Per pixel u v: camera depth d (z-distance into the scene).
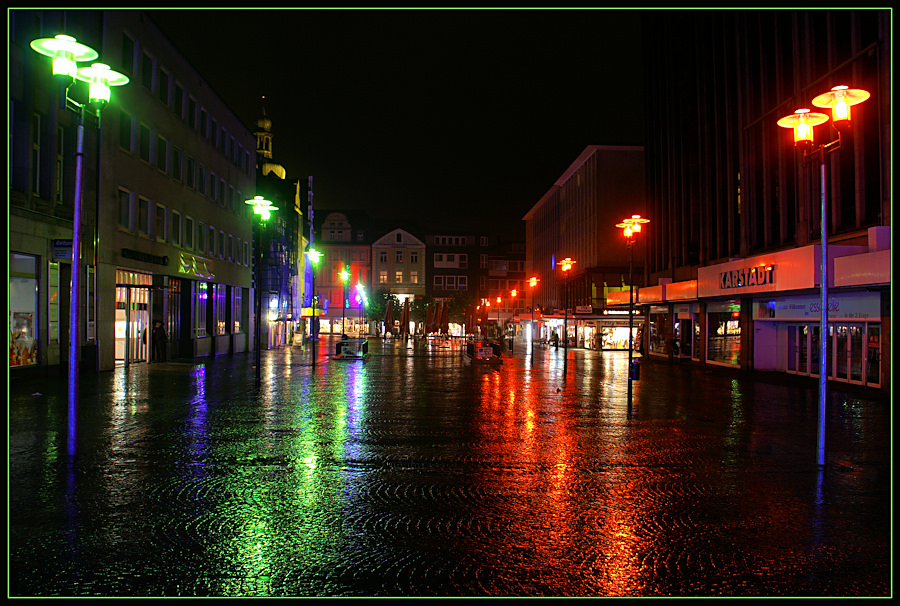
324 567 5.36
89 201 21.92
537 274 85.75
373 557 5.60
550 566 5.46
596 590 4.99
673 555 5.76
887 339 19.17
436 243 98.69
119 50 24.09
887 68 19.39
